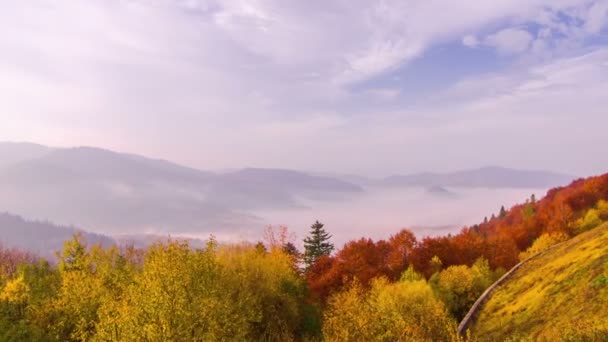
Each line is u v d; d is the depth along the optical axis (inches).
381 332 1090.1
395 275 3535.9
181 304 1147.3
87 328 1609.3
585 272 1892.2
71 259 2204.7
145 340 1104.2
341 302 2001.7
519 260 4082.2
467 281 2920.8
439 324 1284.4
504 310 2053.4
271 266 2191.2
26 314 1676.9
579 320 1534.2
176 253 1285.7
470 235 4345.5
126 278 1724.9
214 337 1139.3
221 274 1553.9
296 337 1908.2
